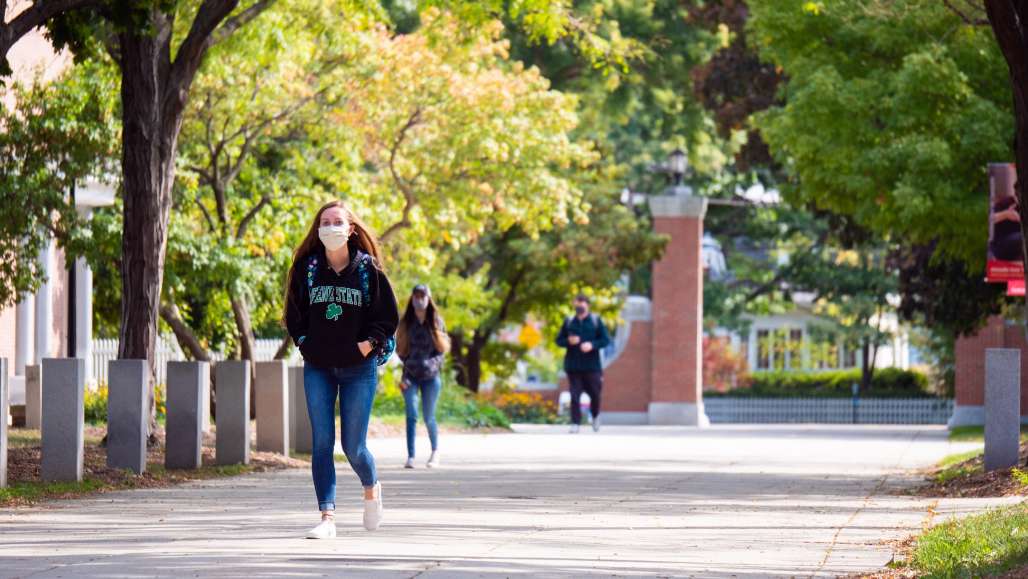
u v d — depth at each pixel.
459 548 22.98
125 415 37.91
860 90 61.31
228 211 61.91
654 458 53.25
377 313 23.94
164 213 44.53
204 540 23.95
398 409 78.44
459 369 106.25
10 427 55.75
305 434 49.75
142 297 44.19
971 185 61.03
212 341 64.38
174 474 39.31
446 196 67.69
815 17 62.94
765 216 160.62
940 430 91.25
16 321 63.50
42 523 26.97
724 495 35.31
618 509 30.88
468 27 54.75
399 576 19.53
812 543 24.61
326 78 59.59
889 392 141.88
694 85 107.19
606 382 111.88
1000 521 25.41
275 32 50.78
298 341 24.00
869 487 38.84
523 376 145.88
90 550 22.50
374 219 68.44
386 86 62.53
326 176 63.97
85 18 40.16
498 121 65.56
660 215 109.75
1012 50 37.12
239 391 42.62
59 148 48.62
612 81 105.50
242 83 56.75
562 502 32.62
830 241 100.44
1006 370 39.03
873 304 154.00
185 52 44.06
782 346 181.88
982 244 62.84
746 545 24.20
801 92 61.81
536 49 106.69
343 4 54.56
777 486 38.81
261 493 34.47
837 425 115.88
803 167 65.31
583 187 102.81
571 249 99.94
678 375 109.50
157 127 43.94
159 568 20.28
